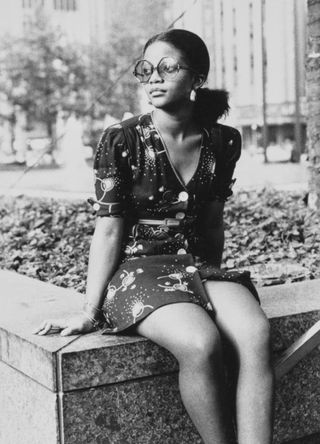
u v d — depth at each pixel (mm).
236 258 4801
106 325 2729
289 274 4199
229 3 39312
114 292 2645
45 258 5230
